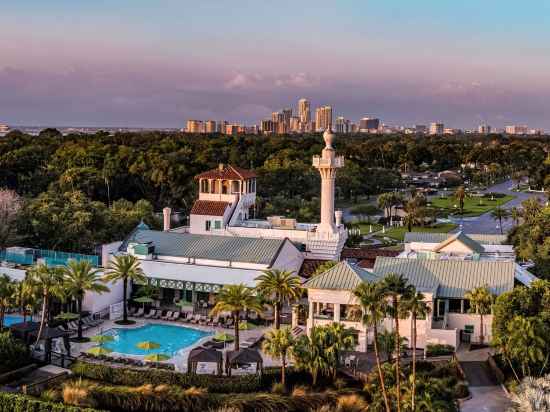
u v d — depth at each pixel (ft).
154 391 203.51
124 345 248.73
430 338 242.99
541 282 231.91
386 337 226.58
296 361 214.07
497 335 220.02
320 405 200.95
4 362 221.25
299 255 333.01
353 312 230.27
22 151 623.36
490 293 250.16
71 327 267.18
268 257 302.86
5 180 567.59
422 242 355.36
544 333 207.92
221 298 234.99
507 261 280.10
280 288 249.75
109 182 577.02
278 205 572.92
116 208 468.75
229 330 268.00
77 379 216.13
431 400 180.24
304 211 544.21
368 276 260.83
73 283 251.80
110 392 203.21
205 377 212.84
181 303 288.71
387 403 178.40
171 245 321.11
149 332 264.93
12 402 195.52
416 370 223.30
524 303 224.74
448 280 267.80
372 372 213.66
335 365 214.07
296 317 269.03
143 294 296.51
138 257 311.06
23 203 387.75
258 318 277.64
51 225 369.09
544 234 349.00
